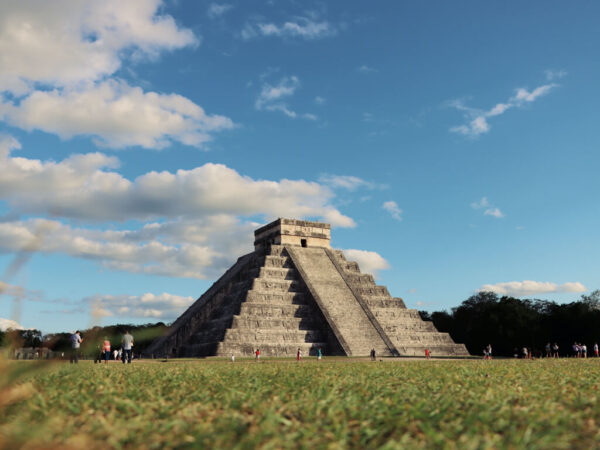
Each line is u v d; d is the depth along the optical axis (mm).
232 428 7012
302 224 100250
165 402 9344
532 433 6738
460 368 19688
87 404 8703
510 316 100438
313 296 85500
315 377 14344
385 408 8523
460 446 6129
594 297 104000
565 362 31938
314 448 6137
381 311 89062
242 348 74625
